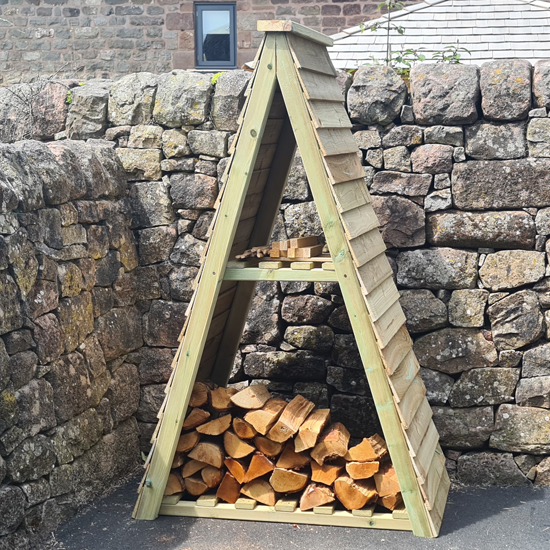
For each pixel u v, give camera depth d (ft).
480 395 13.23
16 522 9.73
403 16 20.26
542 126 12.71
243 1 27.45
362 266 10.83
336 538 10.89
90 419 11.95
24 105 14.08
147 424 14.15
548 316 12.96
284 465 11.51
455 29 19.65
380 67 13.26
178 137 13.62
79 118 13.87
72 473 11.39
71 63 27.89
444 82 12.91
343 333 13.70
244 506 11.57
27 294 10.12
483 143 12.91
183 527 11.25
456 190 13.05
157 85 13.69
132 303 13.79
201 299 11.07
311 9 27.20
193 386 11.69
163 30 27.71
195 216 13.82
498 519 11.57
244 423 11.58
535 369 13.03
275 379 14.03
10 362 9.66
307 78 10.77
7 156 10.10
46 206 10.78
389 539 10.82
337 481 11.30
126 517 11.53
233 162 10.77
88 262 12.03
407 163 13.17
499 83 12.76
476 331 13.21
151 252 13.93
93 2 27.76
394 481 11.26
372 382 10.72
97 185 12.44
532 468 13.17
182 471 11.87
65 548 10.43
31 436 10.14
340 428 11.91
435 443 12.20
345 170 11.25
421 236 13.23
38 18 27.86
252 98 10.60
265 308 13.89
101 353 12.41
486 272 13.08
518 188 12.87
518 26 19.47
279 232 13.71
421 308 13.28
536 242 12.90
